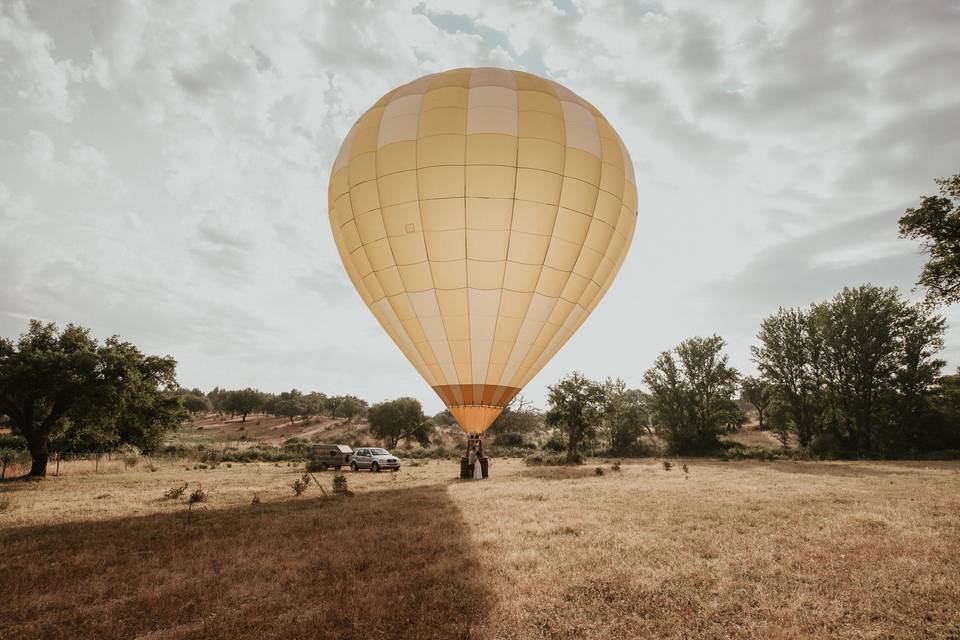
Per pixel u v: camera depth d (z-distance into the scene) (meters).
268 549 8.77
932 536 8.91
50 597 6.49
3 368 23.33
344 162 15.60
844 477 20.58
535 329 15.05
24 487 19.17
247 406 104.75
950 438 39.88
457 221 13.74
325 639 5.24
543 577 6.98
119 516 12.11
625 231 15.99
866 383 42.16
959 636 5.12
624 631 5.36
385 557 8.21
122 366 26.91
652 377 49.19
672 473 23.30
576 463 32.66
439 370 15.64
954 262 24.88
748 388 66.94
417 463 33.75
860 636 5.18
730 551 8.16
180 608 6.15
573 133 14.58
